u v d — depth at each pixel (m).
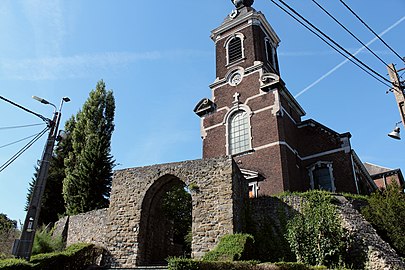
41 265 13.45
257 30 28.47
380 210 15.88
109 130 30.69
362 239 13.91
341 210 15.48
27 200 29.50
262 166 22.59
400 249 14.64
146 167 18.36
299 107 27.08
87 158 26.73
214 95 27.56
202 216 15.80
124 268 15.62
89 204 24.95
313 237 14.32
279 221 16.42
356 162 25.08
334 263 13.57
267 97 24.55
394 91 13.93
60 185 30.05
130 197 17.88
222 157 16.75
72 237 20.36
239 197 16.86
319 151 24.56
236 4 31.05
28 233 13.29
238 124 25.33
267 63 27.91
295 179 22.86
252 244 14.29
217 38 30.23
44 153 14.74
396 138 13.66
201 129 26.86
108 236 17.39
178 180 18.38
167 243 19.95
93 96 32.00
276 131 23.08
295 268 11.55
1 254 14.73
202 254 14.98
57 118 15.55
